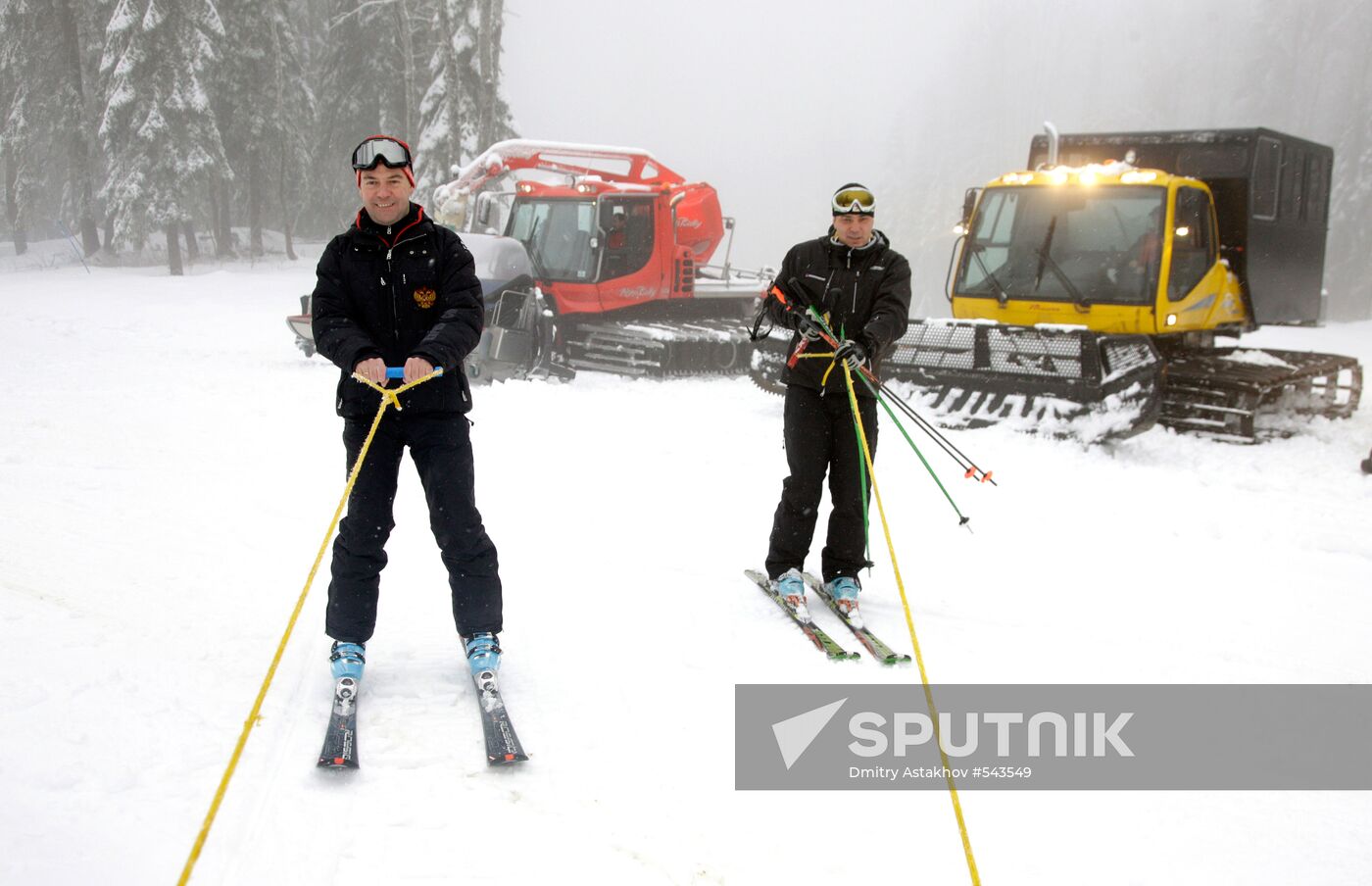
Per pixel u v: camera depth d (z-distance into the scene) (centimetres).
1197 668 418
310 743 317
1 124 4278
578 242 1479
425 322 348
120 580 459
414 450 353
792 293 448
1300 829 295
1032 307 1046
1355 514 699
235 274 3391
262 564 496
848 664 400
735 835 276
